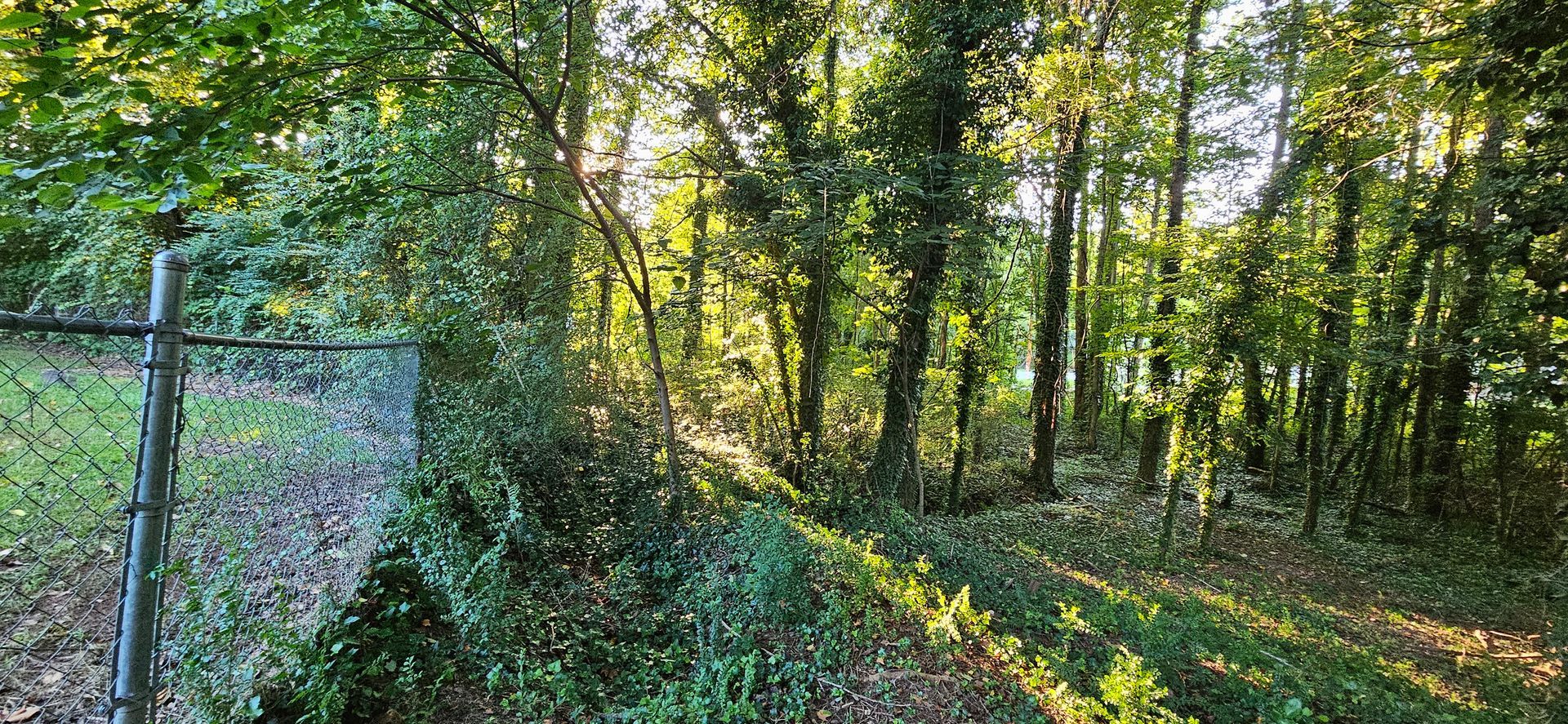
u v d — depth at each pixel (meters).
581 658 3.61
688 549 4.98
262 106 2.63
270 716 2.32
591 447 6.30
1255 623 6.56
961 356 10.73
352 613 3.07
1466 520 11.73
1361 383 12.63
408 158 5.02
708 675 3.48
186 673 1.88
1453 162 7.02
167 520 1.75
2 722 1.88
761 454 9.16
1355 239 11.59
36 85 1.83
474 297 5.13
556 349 5.72
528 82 4.67
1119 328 12.64
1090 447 19.11
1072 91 8.13
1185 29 12.11
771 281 8.48
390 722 2.68
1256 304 8.88
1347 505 13.30
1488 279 8.34
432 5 3.49
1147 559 9.34
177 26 2.13
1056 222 12.70
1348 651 6.00
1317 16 6.52
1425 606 8.45
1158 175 13.22
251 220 6.89
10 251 8.15
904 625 4.37
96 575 2.46
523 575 4.30
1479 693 5.55
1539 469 9.92
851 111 9.12
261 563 2.47
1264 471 16.25
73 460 3.81
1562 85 4.16
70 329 1.48
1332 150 8.73
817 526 5.40
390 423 3.82
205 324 7.62
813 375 8.88
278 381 2.59
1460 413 11.54
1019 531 10.23
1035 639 5.04
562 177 6.58
